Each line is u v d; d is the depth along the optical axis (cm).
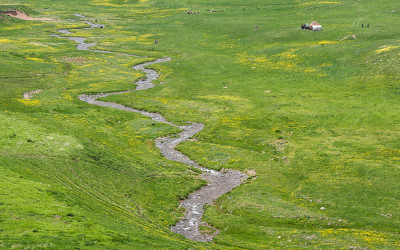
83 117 9338
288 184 6372
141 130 8981
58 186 5266
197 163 7388
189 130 9131
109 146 7575
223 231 4956
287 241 4562
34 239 3347
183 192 6159
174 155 7769
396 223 4944
